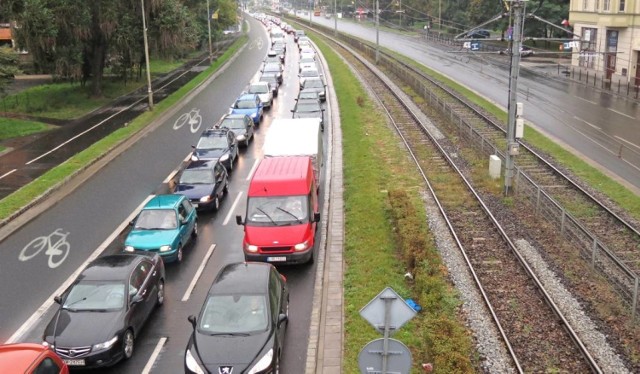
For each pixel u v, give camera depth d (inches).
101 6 1732.3
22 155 1274.6
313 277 674.2
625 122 1428.4
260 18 6294.3
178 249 719.7
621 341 516.4
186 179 910.4
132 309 537.0
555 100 1733.5
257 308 501.4
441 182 981.2
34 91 2068.2
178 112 1669.5
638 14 1909.4
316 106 1398.9
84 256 754.8
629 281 624.1
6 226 854.5
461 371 434.6
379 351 332.8
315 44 3491.6
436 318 529.3
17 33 1627.7
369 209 847.1
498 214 829.8
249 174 1084.5
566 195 906.1
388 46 3378.4
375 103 1691.7
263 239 683.4
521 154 1141.1
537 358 494.0
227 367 458.0
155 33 1808.6
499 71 2412.6
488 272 655.1
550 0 2807.6
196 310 608.4
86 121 1619.1
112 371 506.0
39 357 402.0
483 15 3097.9
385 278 631.2
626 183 957.8
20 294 658.8
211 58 2704.2
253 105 1499.8
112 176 1089.4
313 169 853.8
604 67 2139.5
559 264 669.3
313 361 508.1
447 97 1796.3
